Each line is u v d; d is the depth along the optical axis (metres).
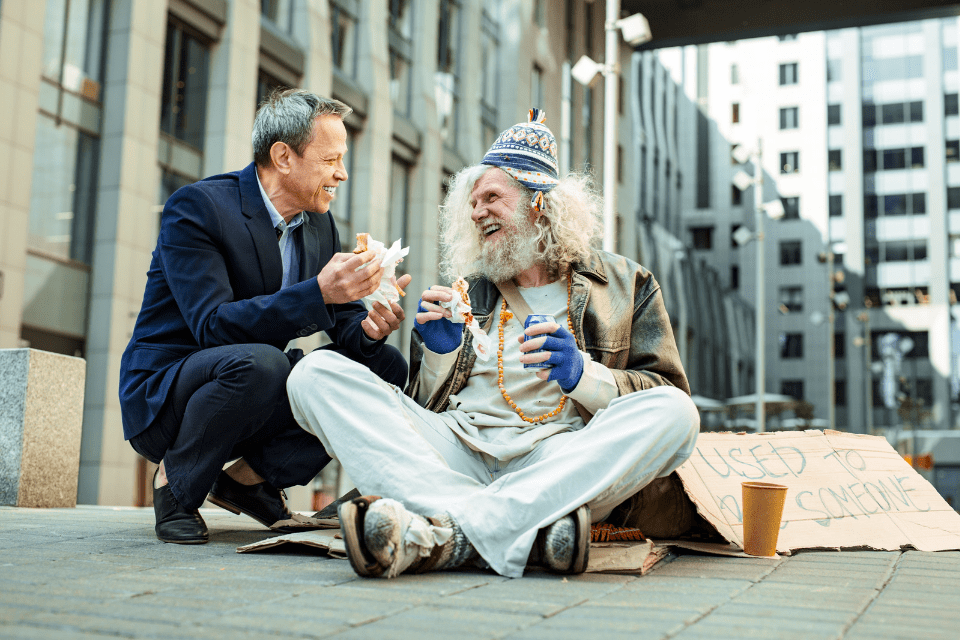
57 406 5.16
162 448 2.89
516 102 23.27
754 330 54.97
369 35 18.36
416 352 2.89
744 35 28.73
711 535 2.92
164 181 13.76
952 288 55.41
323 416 2.48
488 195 2.88
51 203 12.09
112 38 12.95
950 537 3.36
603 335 2.79
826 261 56.97
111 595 1.82
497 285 2.92
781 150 58.16
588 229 2.97
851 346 56.53
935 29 57.34
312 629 1.52
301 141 3.04
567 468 2.29
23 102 11.52
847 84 58.16
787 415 31.83
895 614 1.83
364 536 2.05
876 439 3.86
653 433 2.33
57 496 5.14
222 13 14.60
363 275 2.73
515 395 2.71
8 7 11.31
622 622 1.65
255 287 2.96
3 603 1.72
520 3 23.81
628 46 32.34
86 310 12.59
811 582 2.25
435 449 2.54
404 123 19.19
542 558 2.22
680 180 48.22
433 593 1.91
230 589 1.92
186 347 2.89
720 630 1.60
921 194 56.66
